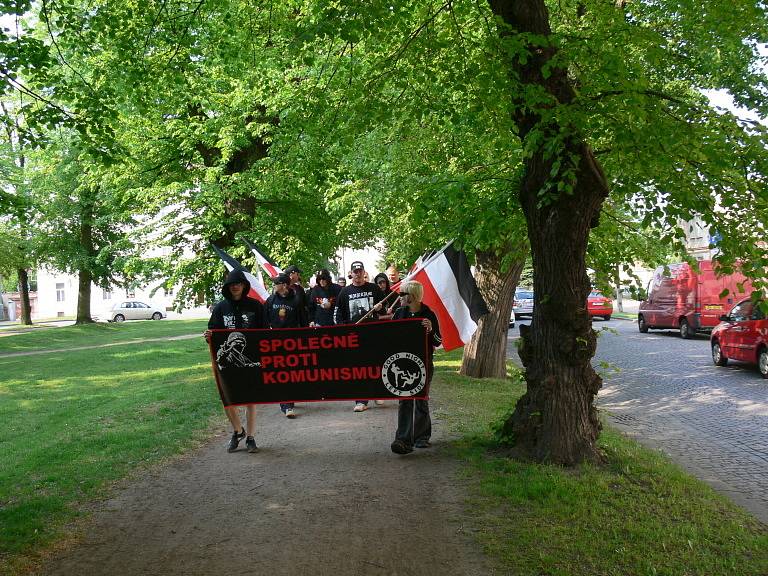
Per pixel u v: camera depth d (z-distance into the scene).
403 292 7.36
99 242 38.50
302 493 6.00
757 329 15.07
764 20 7.05
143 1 8.78
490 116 7.21
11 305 65.06
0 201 8.80
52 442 8.16
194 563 4.55
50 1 8.71
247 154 20.47
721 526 5.15
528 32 6.02
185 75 10.08
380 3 6.63
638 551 4.62
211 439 8.32
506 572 4.35
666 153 5.76
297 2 9.65
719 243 5.77
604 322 35.31
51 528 5.18
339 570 4.41
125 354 21.22
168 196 20.19
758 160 5.41
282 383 7.41
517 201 7.77
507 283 14.27
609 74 5.95
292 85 11.99
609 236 8.88
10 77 7.84
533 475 6.16
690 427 10.08
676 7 8.29
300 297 9.96
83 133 8.52
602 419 10.60
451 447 7.50
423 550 4.71
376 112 7.64
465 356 14.67
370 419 9.29
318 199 21.53
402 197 10.95
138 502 5.84
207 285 21.70
